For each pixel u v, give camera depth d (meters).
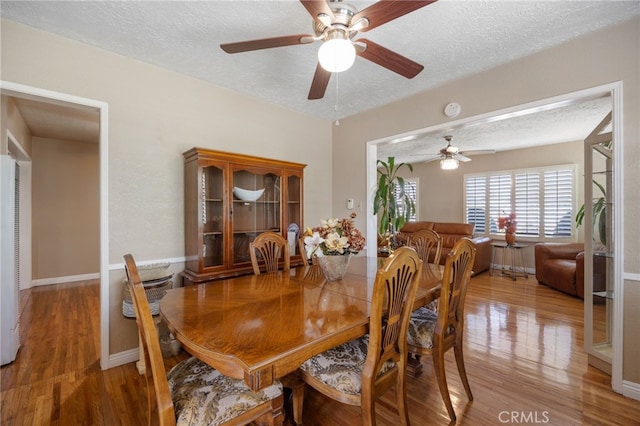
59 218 4.99
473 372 2.20
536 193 5.46
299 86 3.01
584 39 2.14
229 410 1.18
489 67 2.61
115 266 2.37
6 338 2.33
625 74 1.98
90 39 2.20
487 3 1.80
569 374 2.17
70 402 1.88
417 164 7.24
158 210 2.61
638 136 1.93
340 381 1.35
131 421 1.71
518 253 5.69
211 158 2.61
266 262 2.48
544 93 2.33
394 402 1.89
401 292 1.40
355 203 3.85
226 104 3.06
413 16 1.92
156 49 2.33
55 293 4.32
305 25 2.03
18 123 3.60
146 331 1.06
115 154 2.39
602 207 2.23
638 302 1.93
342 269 2.04
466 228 5.79
